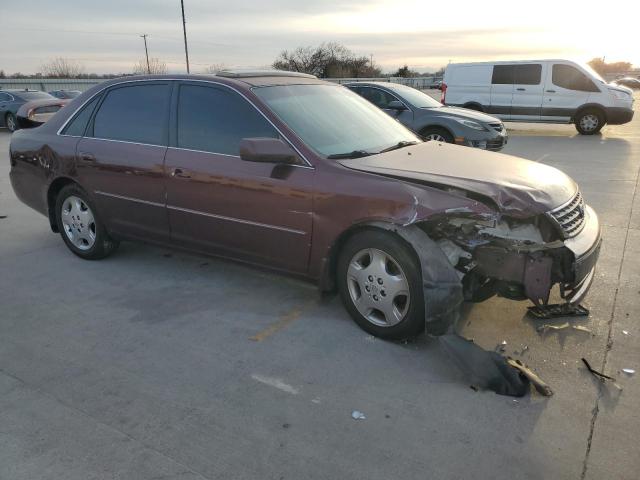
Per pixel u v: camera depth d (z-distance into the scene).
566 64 14.50
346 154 3.75
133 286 4.50
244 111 3.93
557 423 2.67
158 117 4.37
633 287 4.21
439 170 3.51
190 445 2.56
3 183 9.16
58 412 2.82
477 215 3.09
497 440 2.56
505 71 15.16
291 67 57.62
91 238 5.03
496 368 2.98
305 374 3.14
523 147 12.35
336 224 3.47
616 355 3.27
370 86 11.05
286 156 3.60
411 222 3.14
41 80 39.75
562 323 3.67
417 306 3.27
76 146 4.84
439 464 2.41
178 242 4.41
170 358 3.35
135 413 2.80
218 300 4.19
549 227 3.23
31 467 2.42
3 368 3.26
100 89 4.83
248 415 2.78
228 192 3.91
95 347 3.50
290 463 2.43
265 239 3.85
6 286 4.54
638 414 2.72
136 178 4.43
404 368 3.19
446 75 16.11
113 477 2.36
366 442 2.56
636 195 7.22
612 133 15.19
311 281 3.80
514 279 3.19
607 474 2.34
